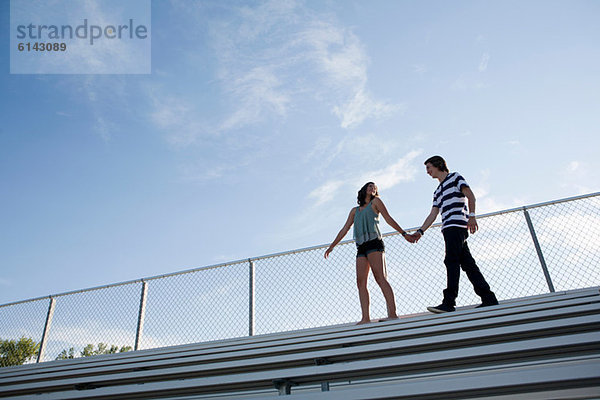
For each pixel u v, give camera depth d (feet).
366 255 12.12
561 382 3.79
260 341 11.33
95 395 6.42
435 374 7.75
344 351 6.77
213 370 7.14
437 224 14.78
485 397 4.06
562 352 5.00
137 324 16.81
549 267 13.03
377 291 13.19
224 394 6.24
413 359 5.48
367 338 7.90
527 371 4.01
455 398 4.16
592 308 6.62
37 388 8.04
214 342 13.41
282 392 5.58
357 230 12.38
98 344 16.97
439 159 12.36
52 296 18.97
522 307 8.30
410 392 4.25
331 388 8.64
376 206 12.42
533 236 13.61
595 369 3.79
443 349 6.46
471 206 10.97
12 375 11.05
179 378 7.40
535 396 4.16
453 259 10.77
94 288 18.42
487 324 7.23
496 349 5.20
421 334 7.59
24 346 18.04
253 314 15.62
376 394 4.34
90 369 10.05
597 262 12.62
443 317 9.26
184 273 17.42
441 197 11.67
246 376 5.82
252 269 16.52
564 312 6.77
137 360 10.71
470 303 12.53
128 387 6.43
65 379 8.77
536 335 5.97
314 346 8.26
